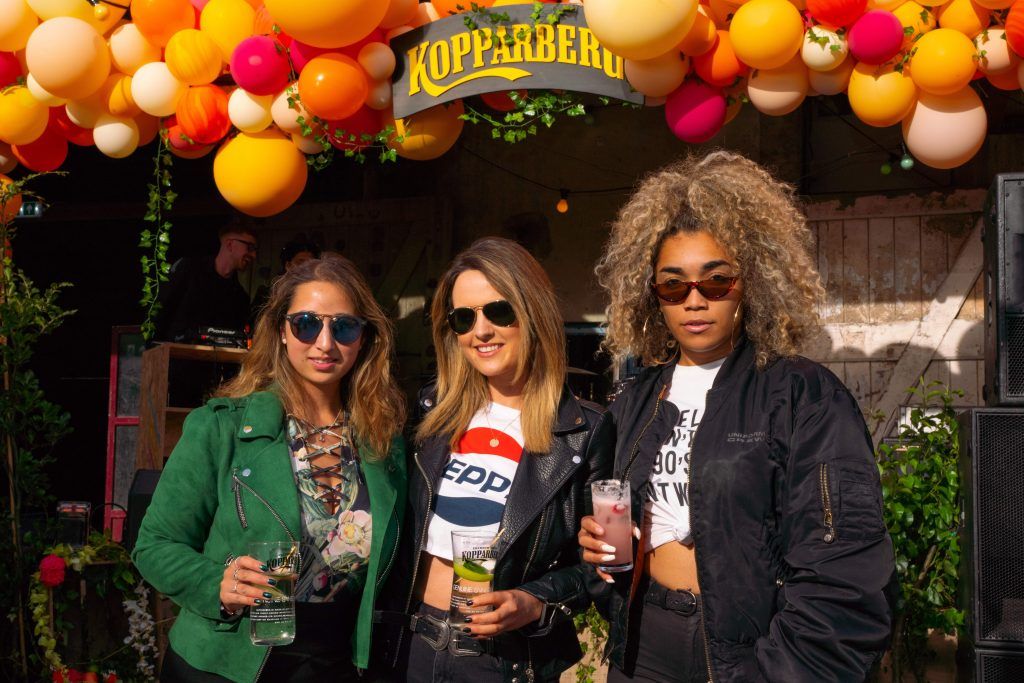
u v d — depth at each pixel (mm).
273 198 3961
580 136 6422
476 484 2424
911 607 3324
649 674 2131
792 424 2027
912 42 3396
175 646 2230
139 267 7574
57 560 3717
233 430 2328
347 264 2479
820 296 2205
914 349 5562
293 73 3719
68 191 7523
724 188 2168
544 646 2379
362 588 2328
